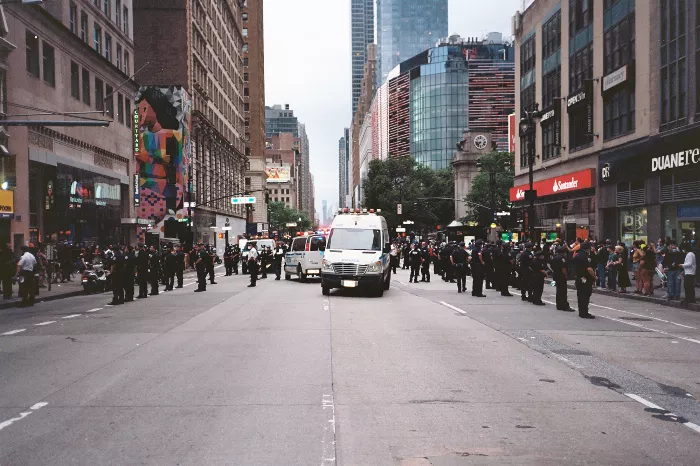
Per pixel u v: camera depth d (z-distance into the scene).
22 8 30.16
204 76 77.38
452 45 147.25
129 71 48.56
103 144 42.03
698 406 6.96
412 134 153.38
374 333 12.38
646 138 30.09
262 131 133.62
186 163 62.19
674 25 27.69
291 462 5.03
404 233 89.38
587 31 37.12
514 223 45.25
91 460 5.12
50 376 8.52
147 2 66.50
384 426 6.05
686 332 13.06
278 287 26.67
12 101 29.16
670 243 21.70
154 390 7.60
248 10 126.12
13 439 5.71
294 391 7.50
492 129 145.50
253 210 123.94
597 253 25.42
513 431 5.90
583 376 8.48
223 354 10.07
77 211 36.91
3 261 21.27
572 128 39.41
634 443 5.57
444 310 16.81
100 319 15.36
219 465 4.98
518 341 11.49
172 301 20.41
